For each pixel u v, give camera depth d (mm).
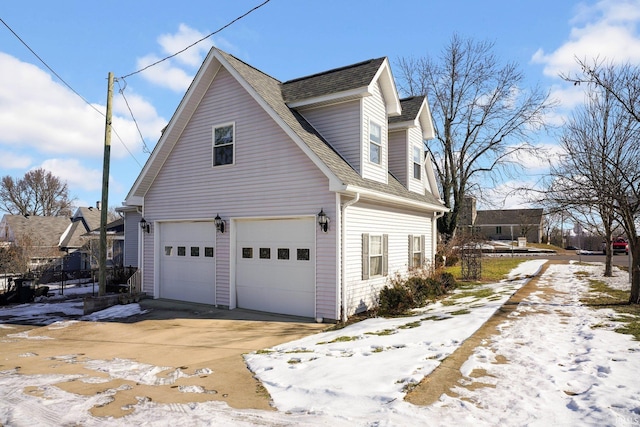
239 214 11586
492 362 5781
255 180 11281
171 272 13523
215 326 9859
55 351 8000
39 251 29000
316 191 10156
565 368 5504
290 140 10633
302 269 10539
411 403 4395
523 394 4582
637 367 5355
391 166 14969
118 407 4762
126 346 8273
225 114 12031
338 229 9812
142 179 13578
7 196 52375
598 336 7000
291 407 4617
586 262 27453
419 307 11578
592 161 11109
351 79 11453
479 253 18547
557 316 8961
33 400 5027
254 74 12344
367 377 5305
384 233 12406
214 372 6211
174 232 13523
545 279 17031
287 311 10781
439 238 26031
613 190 9914
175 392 5312
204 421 4238
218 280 12031
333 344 7457
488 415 4066
